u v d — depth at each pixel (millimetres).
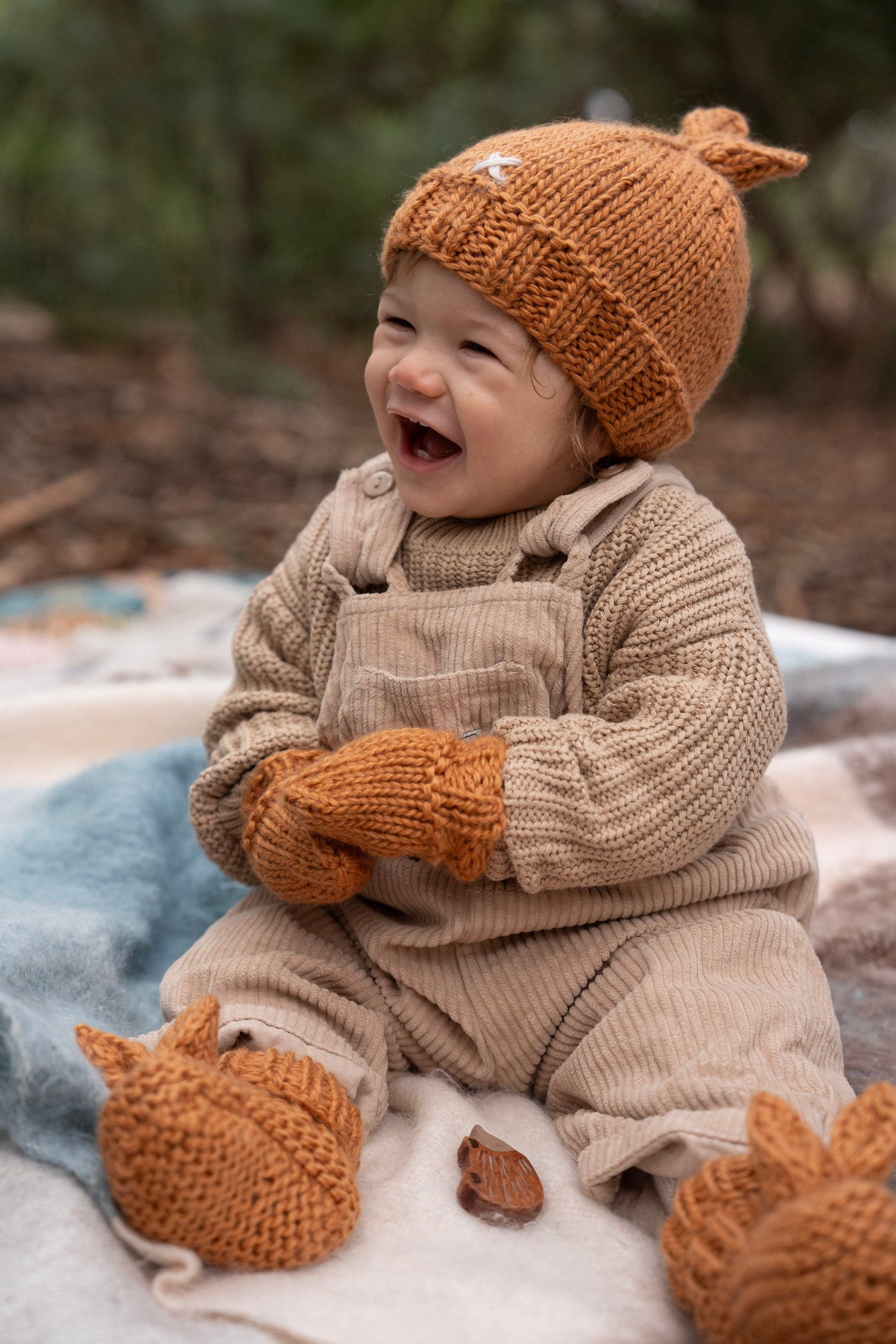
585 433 1483
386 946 1417
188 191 7449
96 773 1992
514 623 1392
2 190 7977
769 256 8727
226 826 1508
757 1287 919
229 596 3061
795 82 7527
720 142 1565
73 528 4086
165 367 6828
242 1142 1079
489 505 1483
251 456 5176
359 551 1538
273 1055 1248
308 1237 1109
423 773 1270
